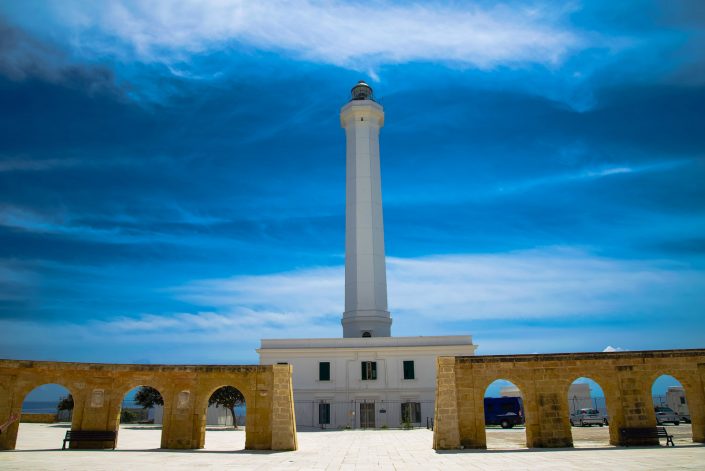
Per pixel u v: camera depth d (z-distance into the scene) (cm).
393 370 5275
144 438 3578
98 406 2677
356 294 5759
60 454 2367
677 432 3688
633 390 2681
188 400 2733
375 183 6181
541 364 2722
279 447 2650
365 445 2959
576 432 3997
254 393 2723
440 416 2683
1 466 1944
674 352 2714
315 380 5281
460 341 5375
